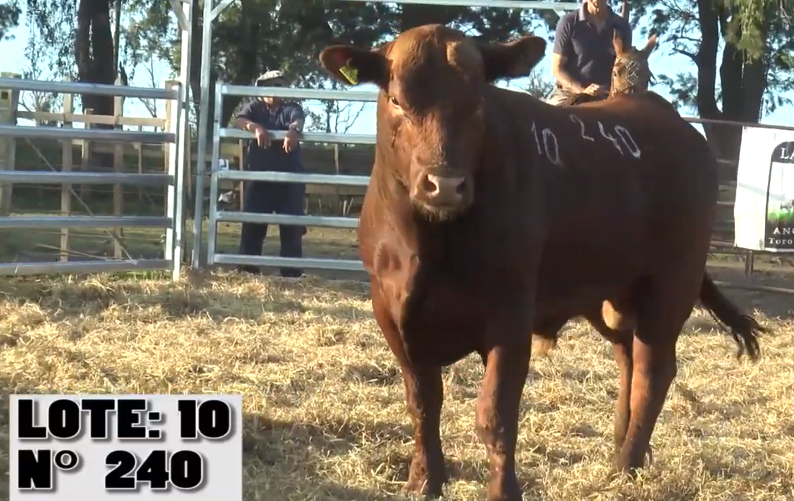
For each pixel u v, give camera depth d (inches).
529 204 157.6
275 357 267.1
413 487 173.6
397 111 144.3
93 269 357.4
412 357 163.6
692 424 225.3
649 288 193.6
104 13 1029.2
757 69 1061.1
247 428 201.2
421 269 151.9
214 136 400.2
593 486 177.6
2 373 232.2
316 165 694.5
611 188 179.6
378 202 158.1
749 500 177.2
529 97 179.0
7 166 391.5
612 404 241.3
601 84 275.6
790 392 258.5
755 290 438.3
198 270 391.5
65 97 525.0
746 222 413.7
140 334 286.8
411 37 145.3
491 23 792.3
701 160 202.5
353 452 190.5
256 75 900.6
